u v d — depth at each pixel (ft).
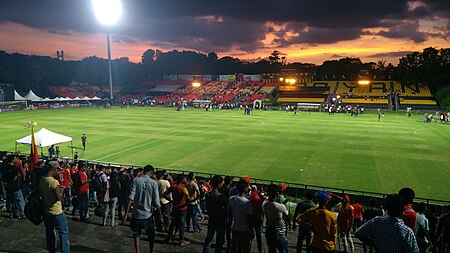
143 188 26.86
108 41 329.11
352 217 34.24
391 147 119.55
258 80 419.33
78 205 40.63
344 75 512.22
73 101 361.92
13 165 36.60
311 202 30.07
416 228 25.64
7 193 36.42
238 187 26.27
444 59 378.53
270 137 140.15
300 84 389.60
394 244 16.30
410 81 361.71
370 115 238.27
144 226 26.91
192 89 417.69
